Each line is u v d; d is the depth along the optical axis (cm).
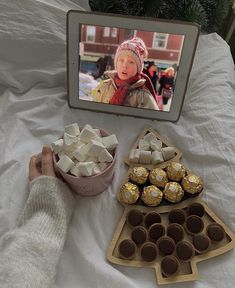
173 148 71
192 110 77
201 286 55
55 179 61
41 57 82
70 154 63
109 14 66
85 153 62
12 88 83
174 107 75
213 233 59
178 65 70
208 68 83
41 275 50
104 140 64
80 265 56
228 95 79
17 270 48
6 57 81
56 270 56
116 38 69
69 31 69
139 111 77
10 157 69
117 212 64
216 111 75
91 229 62
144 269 57
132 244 58
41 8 78
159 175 65
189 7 80
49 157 64
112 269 56
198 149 71
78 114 79
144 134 76
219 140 71
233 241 59
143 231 59
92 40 69
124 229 61
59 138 70
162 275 56
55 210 59
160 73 71
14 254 50
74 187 63
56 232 56
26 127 76
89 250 58
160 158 69
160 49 68
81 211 64
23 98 81
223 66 83
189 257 56
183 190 64
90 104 78
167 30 66
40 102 80
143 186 66
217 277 55
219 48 87
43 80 83
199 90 80
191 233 60
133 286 53
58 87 84
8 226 60
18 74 82
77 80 75
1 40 79
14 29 78
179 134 74
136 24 66
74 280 55
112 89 75
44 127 76
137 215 61
